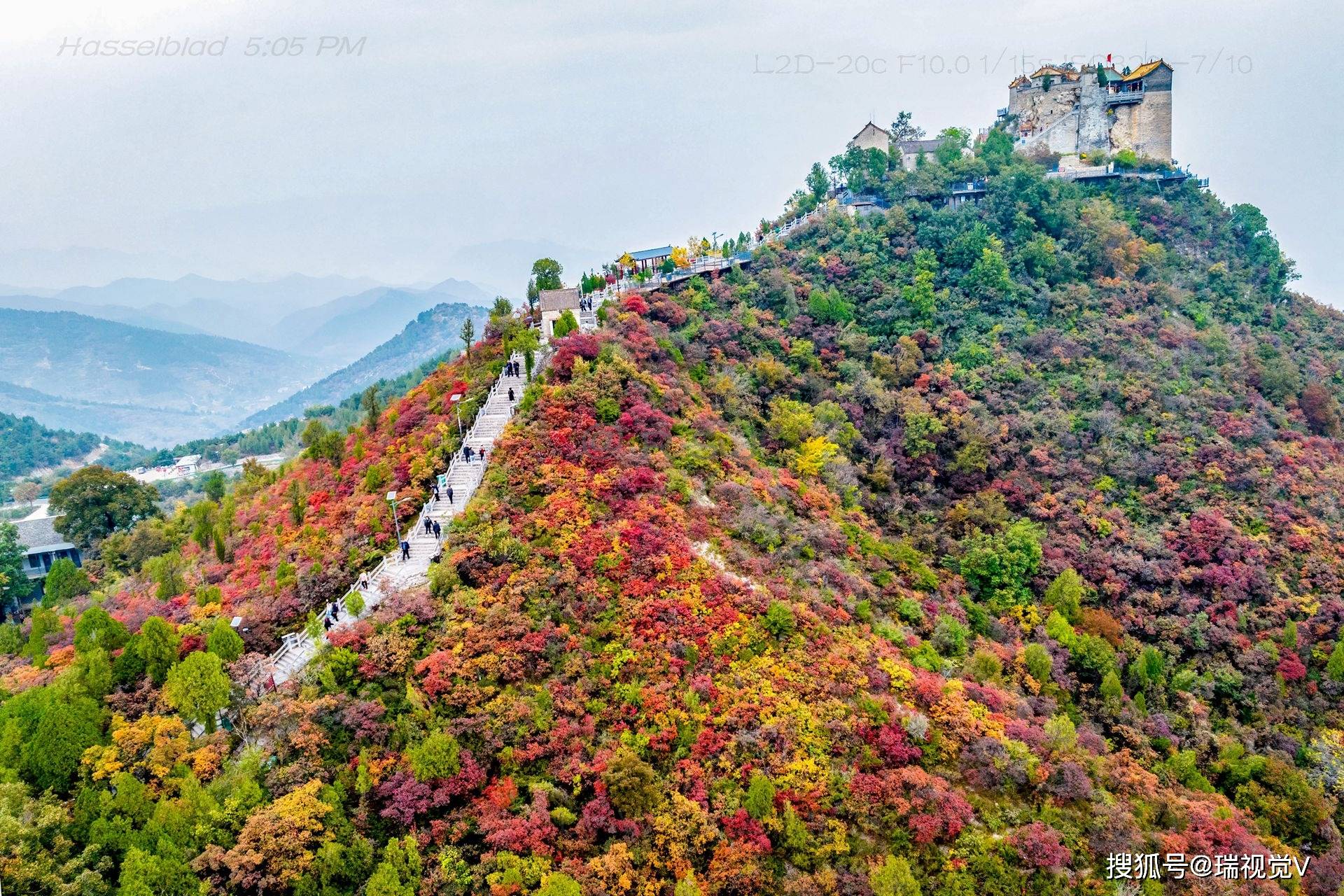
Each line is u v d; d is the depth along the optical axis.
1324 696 75.06
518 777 46.31
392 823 43.66
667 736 48.94
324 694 48.00
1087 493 91.12
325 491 71.19
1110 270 125.94
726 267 122.44
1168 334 112.62
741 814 45.75
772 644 56.03
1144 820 53.41
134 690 49.19
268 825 40.25
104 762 43.22
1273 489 92.25
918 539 85.06
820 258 124.00
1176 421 99.25
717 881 43.50
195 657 46.88
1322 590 83.06
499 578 56.44
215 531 67.88
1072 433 97.94
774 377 96.81
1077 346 109.31
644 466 67.75
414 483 67.06
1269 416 104.75
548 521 60.84
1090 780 53.88
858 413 96.75
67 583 74.50
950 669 62.00
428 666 49.94
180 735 45.25
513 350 85.25
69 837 40.56
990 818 49.75
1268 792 63.75
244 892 39.91
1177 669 76.19
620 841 43.94
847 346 107.12
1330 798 65.94
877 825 47.78
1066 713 64.88
